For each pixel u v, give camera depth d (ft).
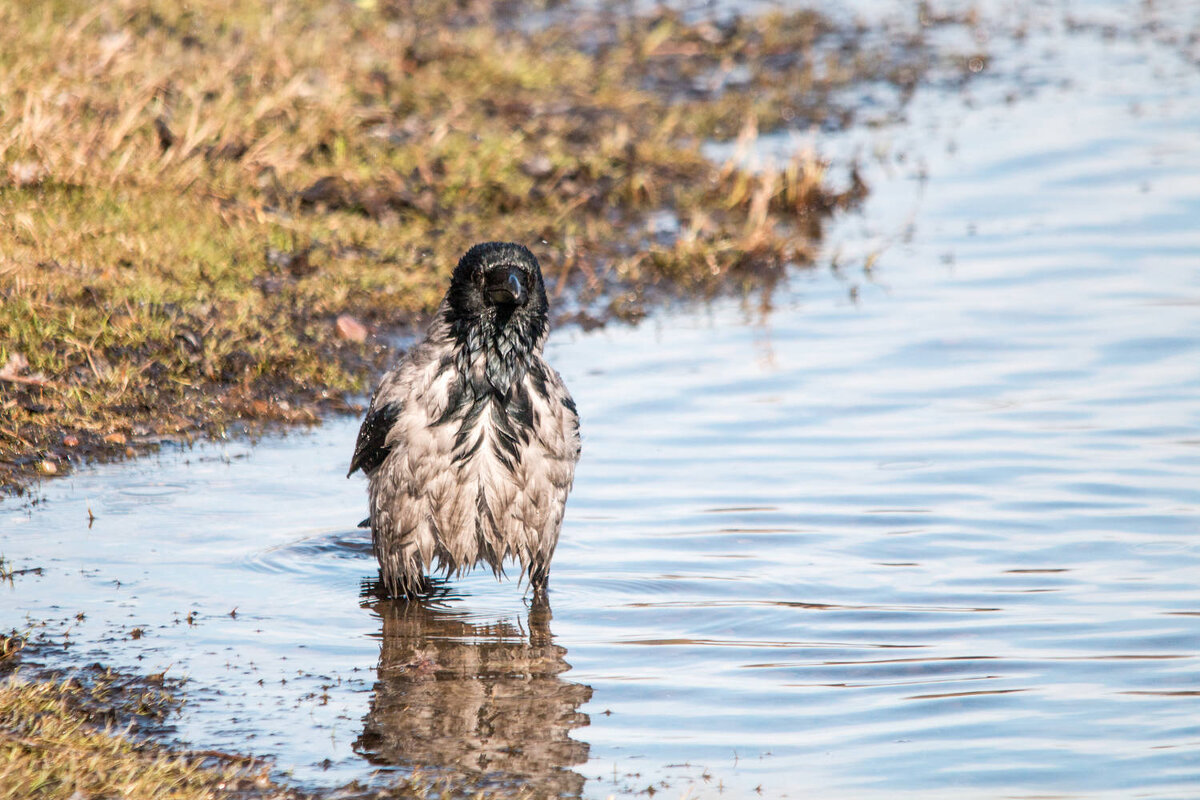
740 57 84.38
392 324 48.14
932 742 25.67
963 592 32.07
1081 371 45.98
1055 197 64.08
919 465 39.42
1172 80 82.28
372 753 25.20
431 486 32.22
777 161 67.97
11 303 42.60
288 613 31.09
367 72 65.72
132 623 29.81
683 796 23.84
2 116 52.01
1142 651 29.09
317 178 55.72
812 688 27.84
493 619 31.35
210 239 49.55
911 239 59.82
